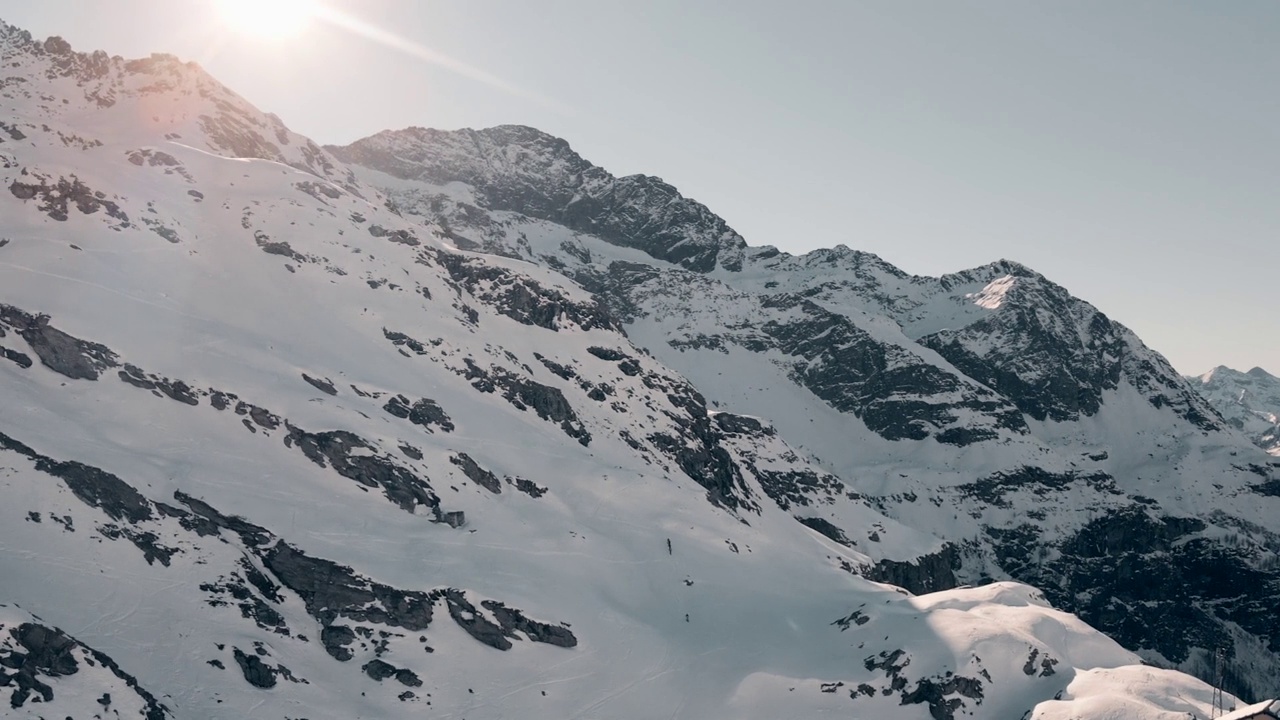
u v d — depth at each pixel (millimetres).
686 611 192125
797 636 187000
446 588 172250
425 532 185000
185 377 188375
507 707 160125
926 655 171000
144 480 164625
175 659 143875
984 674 167375
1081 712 156250
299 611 162625
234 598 156375
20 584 141625
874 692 167875
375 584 167500
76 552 149875
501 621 172000
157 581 152875
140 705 132125
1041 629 179500
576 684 167375
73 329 184875
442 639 166625
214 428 182625
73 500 155250
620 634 179250
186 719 136375
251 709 142500
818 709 165625
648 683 170875
